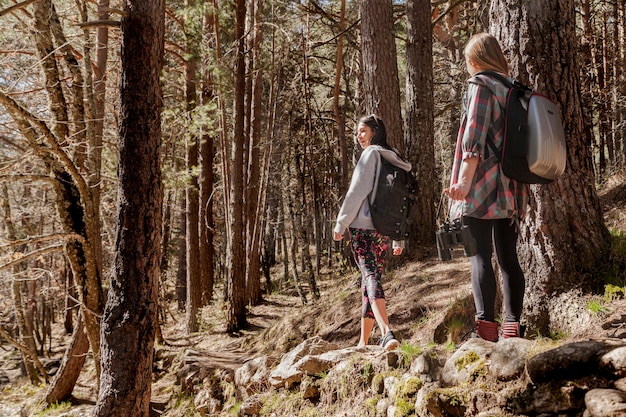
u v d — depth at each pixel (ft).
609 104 45.03
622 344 7.99
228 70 42.14
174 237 79.00
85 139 35.50
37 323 73.87
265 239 64.39
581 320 11.92
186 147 51.88
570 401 7.88
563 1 13.37
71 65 35.47
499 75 9.90
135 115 17.80
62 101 34.55
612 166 36.32
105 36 39.14
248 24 45.60
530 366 8.46
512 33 13.50
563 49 13.26
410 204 13.15
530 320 12.93
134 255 17.80
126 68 17.85
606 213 23.89
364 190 12.82
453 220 10.18
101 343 18.15
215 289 72.69
